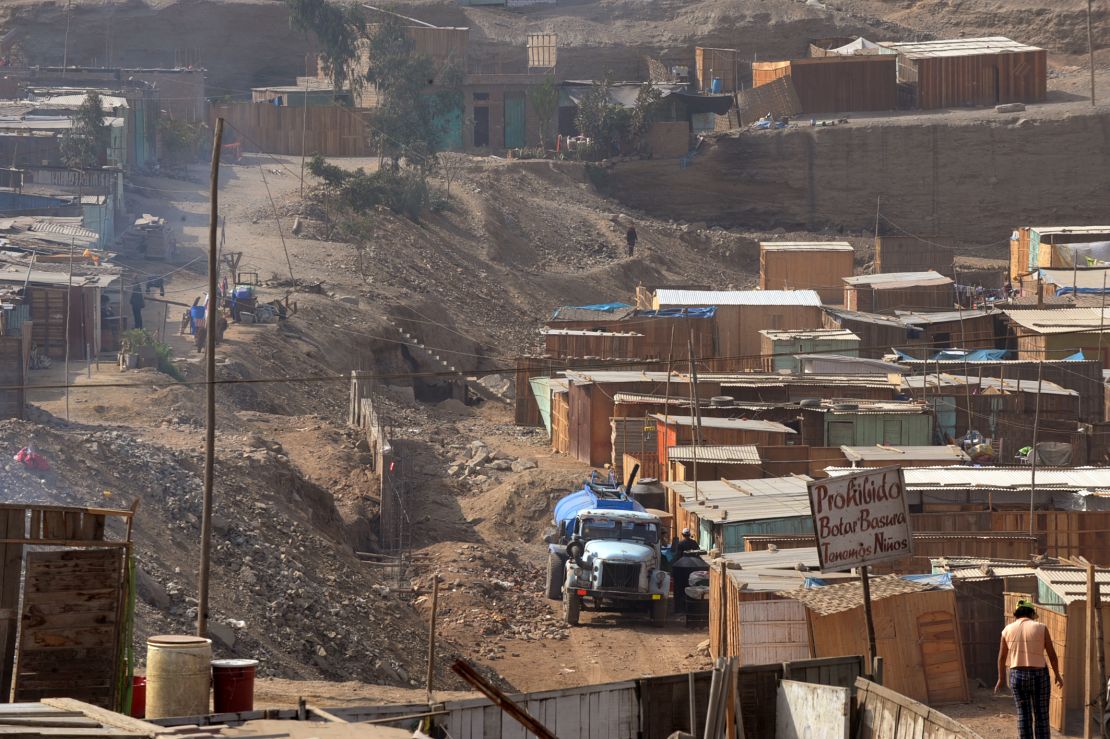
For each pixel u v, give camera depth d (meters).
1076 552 113.69
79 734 34.25
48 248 199.62
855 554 54.84
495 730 47.78
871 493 55.28
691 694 50.12
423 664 99.38
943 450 144.00
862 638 86.56
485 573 128.75
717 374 195.12
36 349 167.50
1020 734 60.25
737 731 48.09
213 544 101.56
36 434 106.31
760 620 89.81
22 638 48.88
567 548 119.06
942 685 86.81
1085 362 186.62
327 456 154.50
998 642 90.94
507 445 196.25
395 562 129.25
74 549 50.12
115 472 108.06
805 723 51.22
